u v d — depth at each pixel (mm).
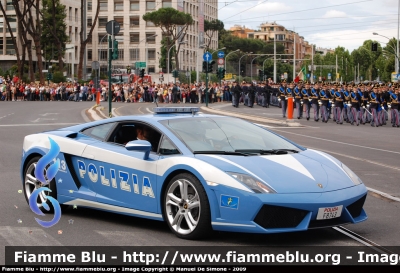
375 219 7180
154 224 6875
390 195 8867
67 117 28031
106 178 6867
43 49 82625
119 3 108250
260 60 157125
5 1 85312
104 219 7184
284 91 31719
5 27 85688
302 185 5797
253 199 5555
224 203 5707
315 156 6664
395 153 15031
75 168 7234
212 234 6047
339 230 6590
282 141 7078
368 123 29625
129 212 6641
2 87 53688
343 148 16172
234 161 6031
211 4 133250
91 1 109438
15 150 14719
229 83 55406
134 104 46312
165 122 6777
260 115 33125
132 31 107938
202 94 51531
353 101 27547
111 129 7113
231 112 32969
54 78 64500
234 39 152625
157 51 107250
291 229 5621
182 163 6051
